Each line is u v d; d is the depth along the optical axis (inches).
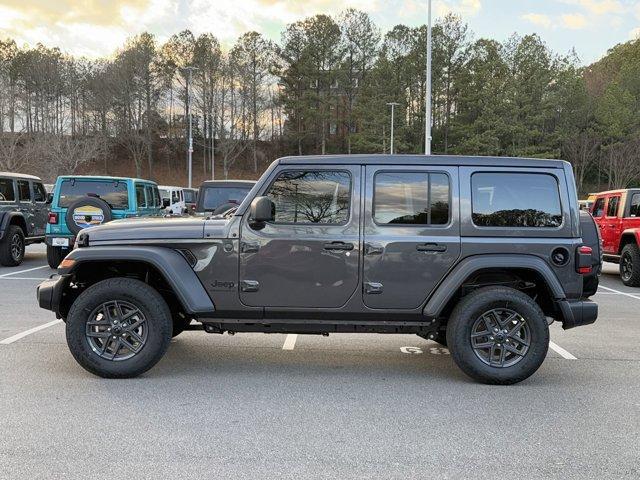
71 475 123.5
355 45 2368.4
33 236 533.3
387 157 193.2
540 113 2090.3
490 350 191.5
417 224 191.9
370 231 190.7
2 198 487.2
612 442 145.4
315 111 2322.8
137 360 189.5
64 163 1825.8
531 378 201.5
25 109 2203.5
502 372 189.5
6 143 1800.0
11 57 2518.5
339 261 190.1
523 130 2038.6
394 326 194.9
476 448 140.7
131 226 196.5
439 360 224.7
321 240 189.8
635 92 2246.6
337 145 2534.5
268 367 211.5
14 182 506.0
